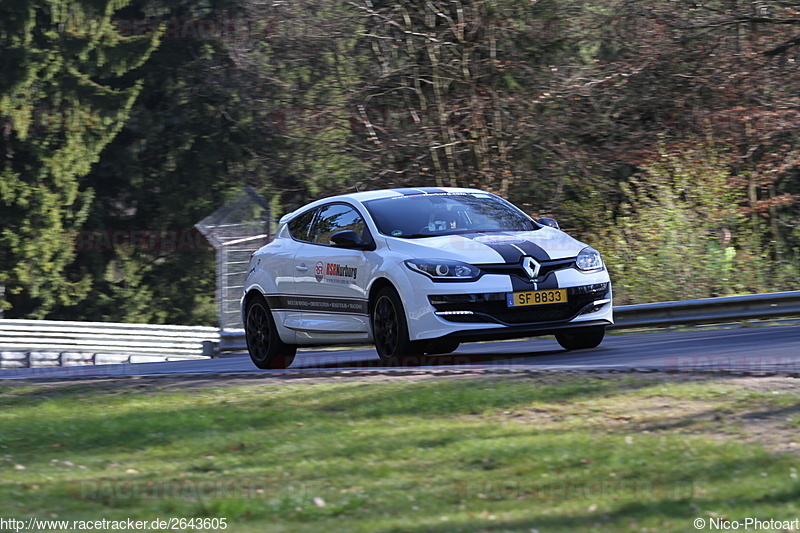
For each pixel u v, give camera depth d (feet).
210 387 98.27
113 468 70.54
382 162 289.53
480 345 150.10
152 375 109.91
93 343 242.37
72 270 427.74
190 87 405.80
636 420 73.97
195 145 412.16
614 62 275.39
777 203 268.00
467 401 82.38
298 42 303.07
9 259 399.85
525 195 284.20
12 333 245.04
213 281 430.20
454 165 285.64
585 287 108.47
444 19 282.77
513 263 106.22
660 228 243.81
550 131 276.00
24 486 65.51
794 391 79.00
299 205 349.20
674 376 87.04
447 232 113.29
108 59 397.60
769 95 270.26
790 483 57.67
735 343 115.85
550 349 126.41
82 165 396.78
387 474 64.64
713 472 60.85
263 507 58.49
